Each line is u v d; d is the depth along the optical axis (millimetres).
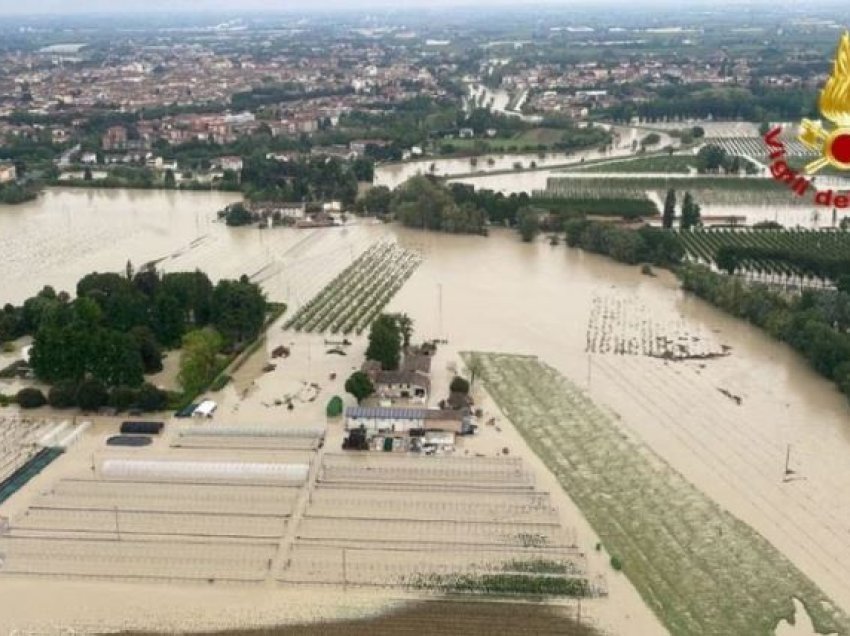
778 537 199875
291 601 182000
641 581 186250
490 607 179750
